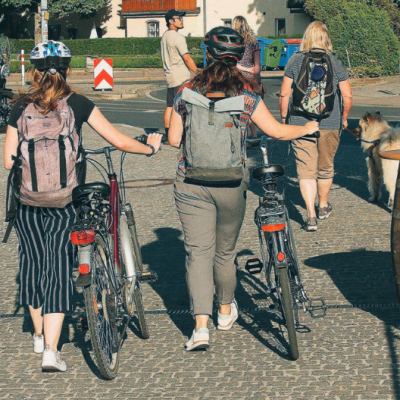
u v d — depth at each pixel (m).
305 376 5.00
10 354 5.57
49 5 63.44
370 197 10.38
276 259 5.17
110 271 5.14
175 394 4.82
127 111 23.31
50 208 5.02
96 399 4.79
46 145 4.86
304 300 5.53
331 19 35.72
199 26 61.25
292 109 8.74
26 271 5.25
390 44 35.47
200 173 5.11
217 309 6.48
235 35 5.15
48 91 4.97
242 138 5.21
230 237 5.52
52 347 5.13
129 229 5.79
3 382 5.08
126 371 5.21
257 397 4.71
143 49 60.22
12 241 8.78
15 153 5.04
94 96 28.92
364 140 10.05
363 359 5.24
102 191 4.83
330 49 8.78
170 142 5.32
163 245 8.51
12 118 5.03
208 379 5.03
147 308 6.57
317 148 8.98
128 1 64.56
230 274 5.71
